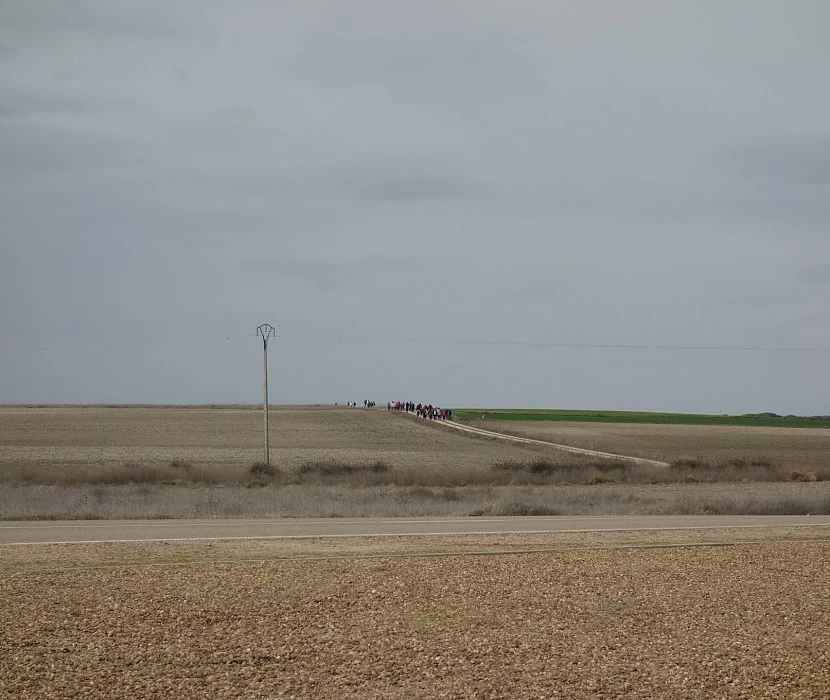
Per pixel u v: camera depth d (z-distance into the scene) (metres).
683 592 15.03
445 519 27.30
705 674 10.37
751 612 13.59
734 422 146.25
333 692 9.62
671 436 106.19
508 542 20.89
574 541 21.30
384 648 11.29
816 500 35.91
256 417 116.69
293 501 32.25
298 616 12.88
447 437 90.81
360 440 85.69
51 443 76.00
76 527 23.59
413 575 16.14
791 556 19.08
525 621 12.81
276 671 10.31
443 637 11.85
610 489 44.00
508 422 130.38
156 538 20.95
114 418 110.31
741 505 33.59
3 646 11.09
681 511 32.12
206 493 36.78
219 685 9.78
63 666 10.36
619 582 15.84
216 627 12.18
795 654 11.25
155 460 62.06
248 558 17.84
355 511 29.34
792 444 94.31
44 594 13.99
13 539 20.67
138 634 11.76
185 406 151.50
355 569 16.64
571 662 10.78
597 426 125.00
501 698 9.51
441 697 9.51
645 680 10.13
